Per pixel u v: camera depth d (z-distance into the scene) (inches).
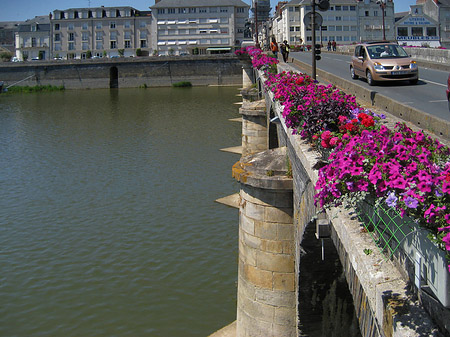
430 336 156.1
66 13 5329.7
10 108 2952.8
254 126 1299.2
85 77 4151.1
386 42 1093.8
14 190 1274.6
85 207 1123.3
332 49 2785.4
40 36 5506.9
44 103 3171.8
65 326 679.7
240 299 619.8
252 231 588.1
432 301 162.1
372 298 187.5
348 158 213.0
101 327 674.8
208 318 684.7
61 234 974.4
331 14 4562.0
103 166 1487.5
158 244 907.4
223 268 810.8
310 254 420.2
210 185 1246.9
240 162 605.3
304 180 371.2
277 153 593.9
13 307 724.7
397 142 224.1
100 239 941.8
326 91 425.7
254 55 1567.4
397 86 985.5
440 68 1371.8
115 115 2534.5
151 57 4055.1
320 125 370.9
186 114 2465.6
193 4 5049.2
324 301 455.5
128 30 5206.7
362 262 197.3
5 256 882.8
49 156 1656.0
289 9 4495.6
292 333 582.6
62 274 813.9
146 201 1143.6
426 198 169.9
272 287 582.6
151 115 2479.1
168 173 1375.5
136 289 760.3
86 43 5300.2
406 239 178.9
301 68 1378.0
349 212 238.2
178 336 651.5
